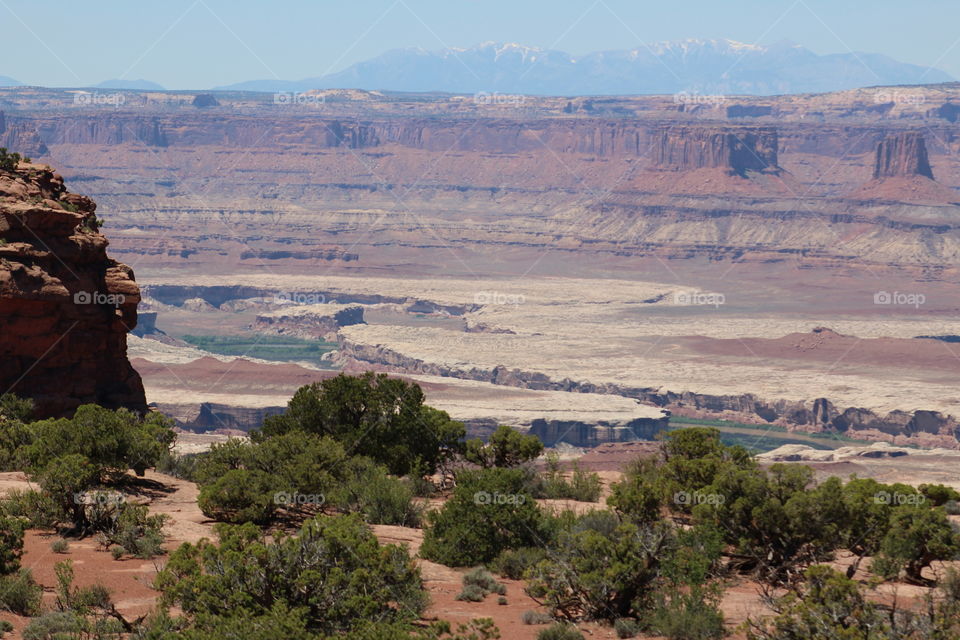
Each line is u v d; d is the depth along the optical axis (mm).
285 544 67812
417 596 69750
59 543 79938
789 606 66500
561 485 109312
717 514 81375
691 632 66250
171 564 66875
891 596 74375
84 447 101750
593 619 70625
